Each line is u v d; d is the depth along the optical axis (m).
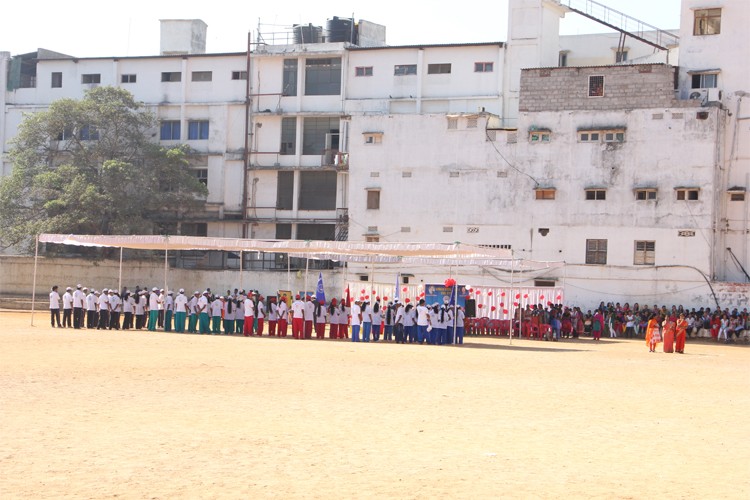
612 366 33.06
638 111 61.44
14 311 64.12
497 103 69.94
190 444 15.72
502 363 32.72
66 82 77.94
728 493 13.29
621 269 61.28
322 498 12.36
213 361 29.75
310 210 72.88
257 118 74.25
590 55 78.31
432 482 13.44
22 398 20.28
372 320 45.41
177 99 76.00
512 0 70.12
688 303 59.84
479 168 64.69
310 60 74.00
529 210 63.47
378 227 66.56
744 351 47.38
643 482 13.84
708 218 59.72
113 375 24.92
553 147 63.16
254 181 74.31
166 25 79.88
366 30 77.31
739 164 61.56
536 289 54.75
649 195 61.06
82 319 46.19
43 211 71.06
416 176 66.00
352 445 16.03
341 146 71.12
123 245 46.25
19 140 72.50
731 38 61.88
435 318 43.34
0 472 13.44
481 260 50.50
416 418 19.12
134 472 13.61
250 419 18.39
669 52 72.19
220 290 70.62
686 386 26.97
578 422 19.23
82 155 71.44
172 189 73.06
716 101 60.09
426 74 71.56
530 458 15.38
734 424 19.70
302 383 24.48
